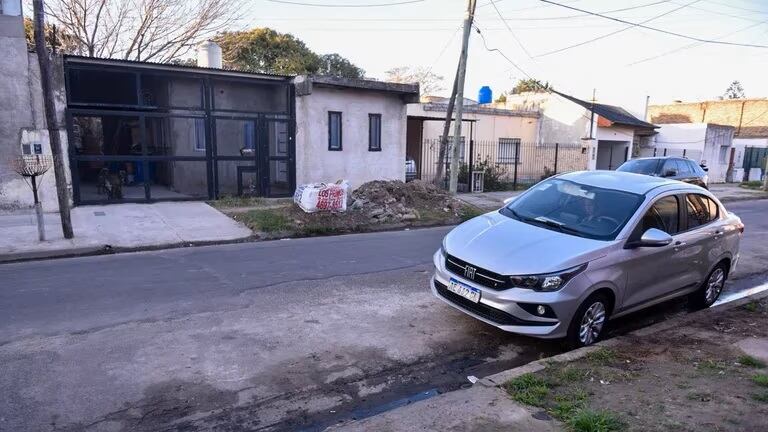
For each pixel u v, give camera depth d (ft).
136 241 31.40
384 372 15.33
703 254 20.79
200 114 45.19
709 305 22.50
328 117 51.83
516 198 21.71
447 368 15.85
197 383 14.07
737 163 111.24
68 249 28.73
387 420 11.66
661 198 19.38
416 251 31.71
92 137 51.19
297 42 108.37
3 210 37.58
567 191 20.43
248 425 12.31
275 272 25.63
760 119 127.75
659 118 145.38
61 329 17.53
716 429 11.46
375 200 43.96
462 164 73.51
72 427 11.85
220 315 19.26
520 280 15.85
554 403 12.57
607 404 12.51
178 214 39.68
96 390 13.52
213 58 53.36
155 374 14.48
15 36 36.32
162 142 51.85
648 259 18.13
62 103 38.96
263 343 16.84
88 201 41.63
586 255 16.44
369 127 54.65
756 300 21.99
